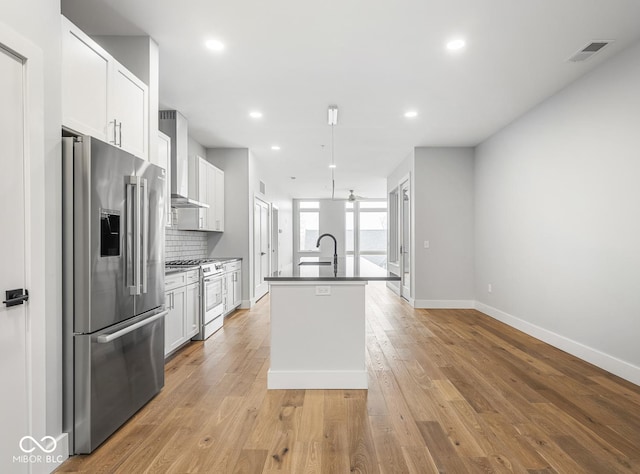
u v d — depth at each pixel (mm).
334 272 3160
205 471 1762
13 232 1562
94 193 1922
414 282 6035
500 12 2477
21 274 1603
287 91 3756
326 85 3617
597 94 3223
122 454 1906
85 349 1897
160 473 1746
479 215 5742
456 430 2150
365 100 3986
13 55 1564
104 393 2016
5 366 1518
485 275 5527
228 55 3047
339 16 2521
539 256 4113
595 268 3250
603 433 2111
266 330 4625
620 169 2977
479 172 5742
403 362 3381
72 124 1969
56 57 1826
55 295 1823
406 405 2488
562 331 3723
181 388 2793
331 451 1932
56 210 1837
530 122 4281
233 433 2121
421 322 5008
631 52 2871
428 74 3385
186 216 4801
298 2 2369
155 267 2605
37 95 1679
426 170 5977
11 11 1541
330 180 9047
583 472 1750
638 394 2645
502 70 3305
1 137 1505
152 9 2439
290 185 9867
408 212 6543
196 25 2629
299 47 2924
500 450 1939
